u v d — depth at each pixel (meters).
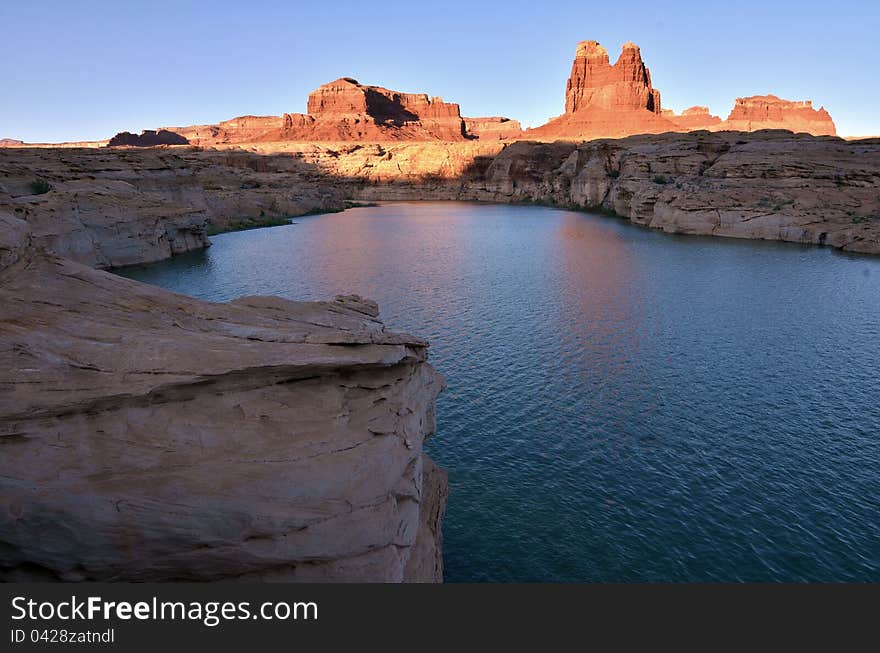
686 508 29.17
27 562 14.35
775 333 56.50
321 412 17.02
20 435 14.12
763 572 24.56
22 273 17.75
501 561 25.31
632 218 156.12
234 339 17.59
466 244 121.94
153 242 98.31
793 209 115.31
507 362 49.38
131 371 15.41
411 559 19.58
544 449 35.03
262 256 105.00
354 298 27.33
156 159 129.88
